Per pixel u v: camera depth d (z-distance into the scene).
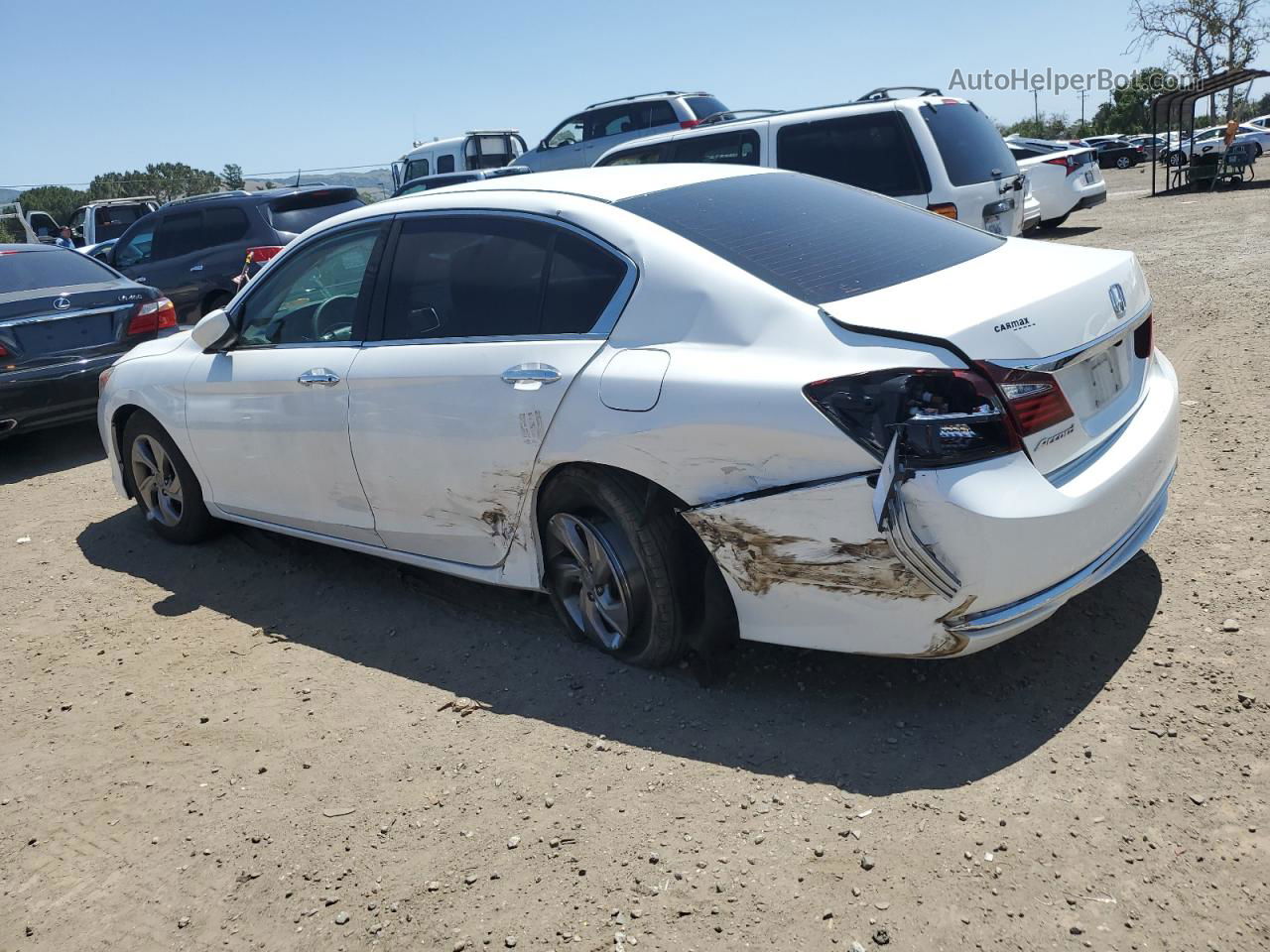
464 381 3.68
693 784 2.98
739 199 3.76
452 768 3.22
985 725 3.08
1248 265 10.34
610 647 3.65
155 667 4.14
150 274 12.67
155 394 5.08
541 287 3.61
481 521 3.82
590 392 3.32
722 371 3.04
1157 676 3.20
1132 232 15.13
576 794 3.00
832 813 2.78
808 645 3.08
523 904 2.59
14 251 7.86
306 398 4.27
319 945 2.56
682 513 3.15
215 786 3.27
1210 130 41.44
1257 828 2.54
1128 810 2.65
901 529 2.74
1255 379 6.14
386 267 4.11
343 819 3.03
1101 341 3.09
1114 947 2.25
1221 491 4.52
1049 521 2.80
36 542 5.80
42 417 7.27
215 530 5.43
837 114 8.58
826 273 3.23
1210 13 41.06
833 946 2.34
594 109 17.22
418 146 23.59
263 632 4.38
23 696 4.02
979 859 2.54
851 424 2.79
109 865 2.96
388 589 4.64
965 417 2.73
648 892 2.58
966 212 8.24
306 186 12.92
